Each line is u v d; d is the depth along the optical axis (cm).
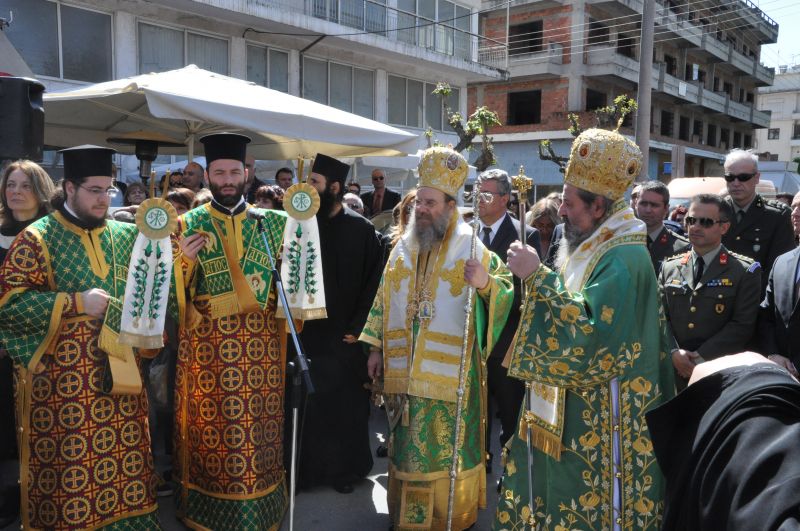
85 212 304
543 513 250
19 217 389
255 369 343
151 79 512
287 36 1680
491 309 331
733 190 476
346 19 1816
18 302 288
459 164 346
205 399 343
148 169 621
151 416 482
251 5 1491
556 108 2998
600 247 241
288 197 345
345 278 425
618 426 233
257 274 345
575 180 246
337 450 425
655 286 239
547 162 2975
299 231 354
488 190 441
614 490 232
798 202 469
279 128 486
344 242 426
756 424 119
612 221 243
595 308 226
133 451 311
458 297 342
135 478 311
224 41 1562
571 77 2953
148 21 1391
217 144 344
